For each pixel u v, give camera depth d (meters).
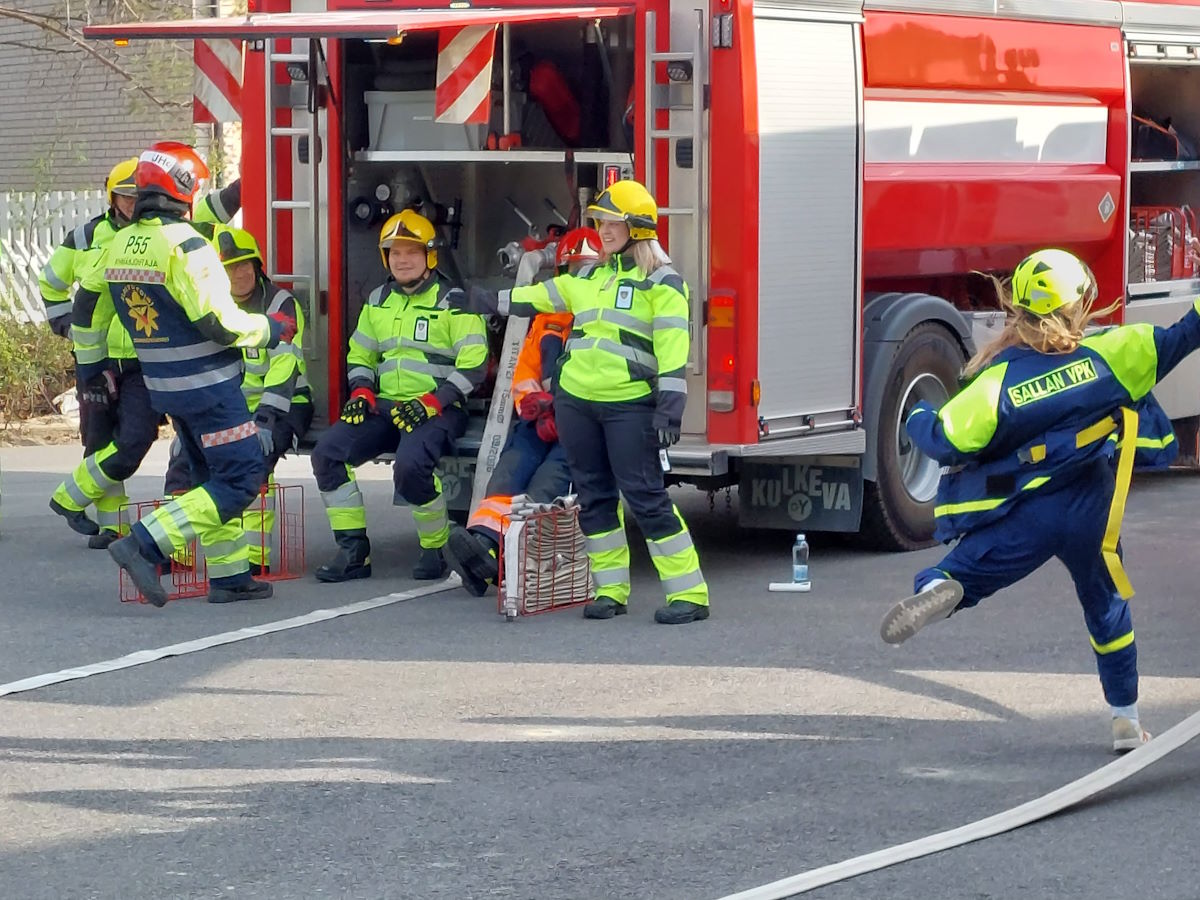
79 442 14.02
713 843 5.00
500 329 9.50
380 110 9.41
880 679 6.77
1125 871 4.73
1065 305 5.37
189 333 7.96
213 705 6.49
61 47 19.28
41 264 15.91
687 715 6.30
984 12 9.69
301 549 9.62
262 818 5.24
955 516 5.53
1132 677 5.71
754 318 8.28
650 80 8.32
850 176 8.74
